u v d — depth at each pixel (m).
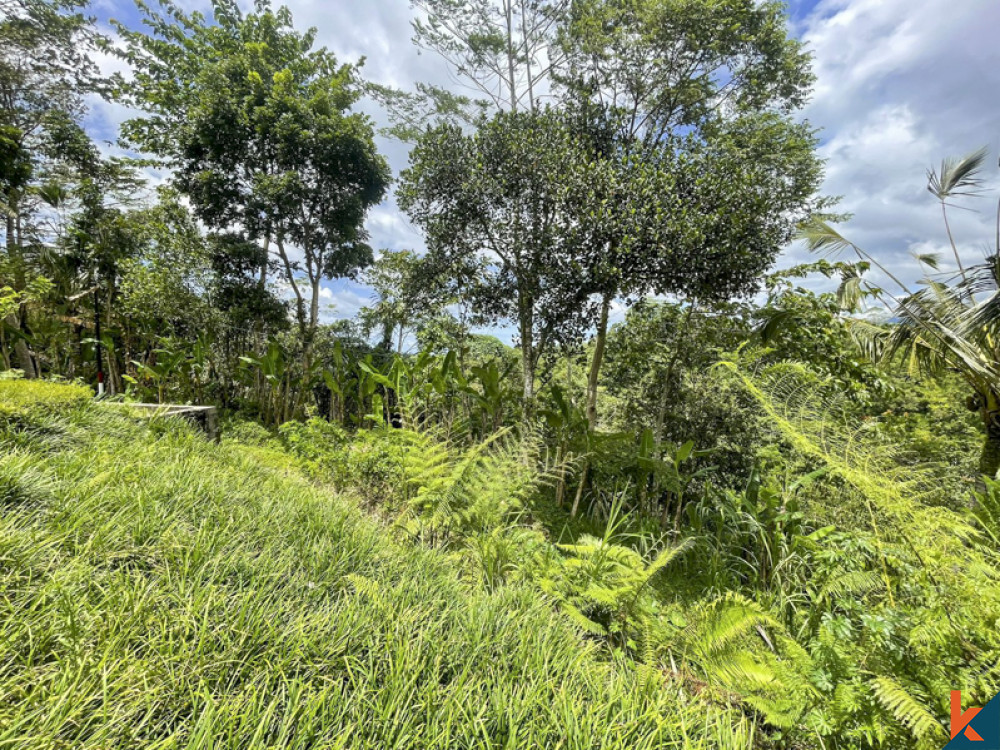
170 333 11.19
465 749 1.03
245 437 7.74
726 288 6.11
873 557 2.01
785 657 1.80
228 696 0.99
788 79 8.17
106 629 1.07
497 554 2.71
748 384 2.54
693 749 1.13
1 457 1.78
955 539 1.67
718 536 4.29
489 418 8.38
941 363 6.22
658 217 5.51
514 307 8.34
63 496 1.64
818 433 2.26
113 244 10.12
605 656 1.97
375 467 4.27
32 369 8.77
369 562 1.93
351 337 15.11
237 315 11.04
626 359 8.24
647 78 7.96
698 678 1.92
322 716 0.99
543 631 1.69
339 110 12.07
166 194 11.55
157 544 1.52
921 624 1.57
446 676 1.32
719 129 8.12
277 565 1.61
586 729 1.11
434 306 9.68
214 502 2.03
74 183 11.59
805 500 3.38
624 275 5.96
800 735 1.56
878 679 1.35
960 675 1.38
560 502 6.63
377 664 1.24
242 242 11.05
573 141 6.61
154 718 0.94
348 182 11.52
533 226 6.86
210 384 11.19
